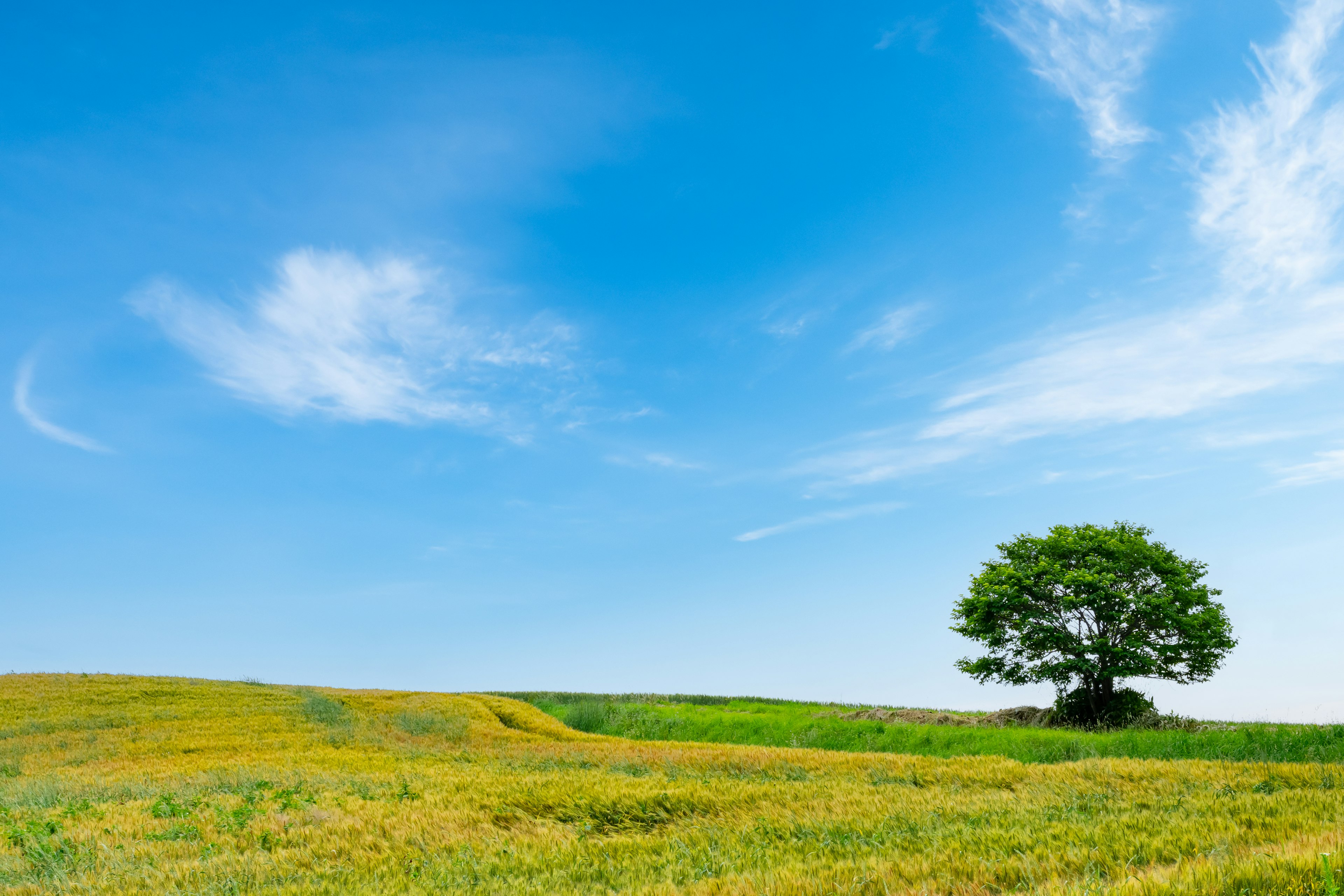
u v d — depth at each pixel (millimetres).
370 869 7312
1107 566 26516
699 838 8023
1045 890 5332
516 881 6449
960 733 23516
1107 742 20250
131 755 22547
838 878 6039
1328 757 16609
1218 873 5125
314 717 30078
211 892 6652
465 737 26109
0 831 9602
